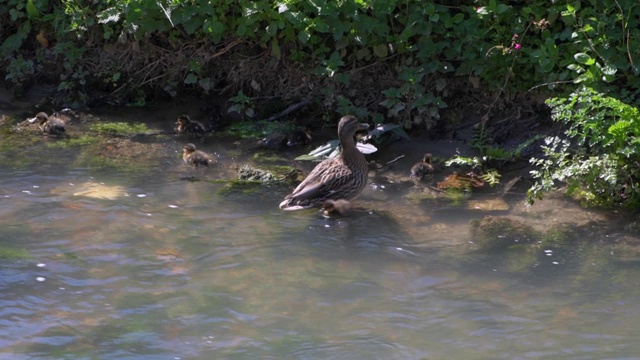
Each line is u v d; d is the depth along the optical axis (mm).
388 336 9594
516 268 11078
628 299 10297
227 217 12641
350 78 15609
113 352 9281
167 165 14578
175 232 12117
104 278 10836
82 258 11328
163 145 15359
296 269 11102
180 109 16672
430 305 10234
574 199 13062
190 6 15727
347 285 10695
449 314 10031
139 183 13820
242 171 14070
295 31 15711
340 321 9906
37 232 12047
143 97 16969
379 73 15578
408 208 12977
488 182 13742
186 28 15727
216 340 9531
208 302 10305
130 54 16906
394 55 15391
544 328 9727
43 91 17344
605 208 12758
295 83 16016
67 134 15750
